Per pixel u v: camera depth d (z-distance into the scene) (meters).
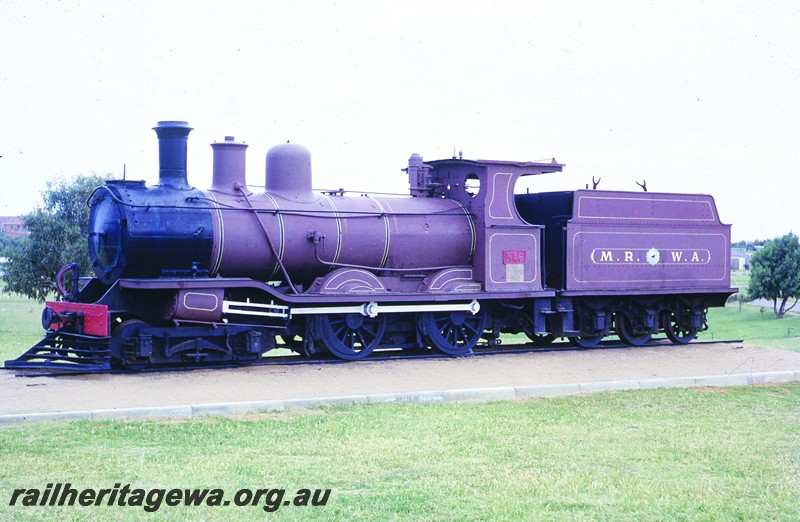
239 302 16.28
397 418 11.84
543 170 19.70
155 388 13.47
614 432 11.34
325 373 15.51
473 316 19.00
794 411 12.98
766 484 9.16
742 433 11.41
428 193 19.73
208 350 15.99
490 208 18.89
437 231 18.48
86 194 33.78
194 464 9.40
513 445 10.54
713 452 10.35
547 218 20.66
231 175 16.89
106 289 16.58
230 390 13.48
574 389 14.51
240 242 16.25
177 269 15.75
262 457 9.75
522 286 19.22
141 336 15.13
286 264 16.91
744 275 94.62
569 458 9.99
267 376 14.96
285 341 18.44
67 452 9.68
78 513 7.97
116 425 10.95
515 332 20.78
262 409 12.18
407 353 18.88
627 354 19.19
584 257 19.89
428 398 13.32
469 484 8.94
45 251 33.12
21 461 9.31
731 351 19.95
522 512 8.11
